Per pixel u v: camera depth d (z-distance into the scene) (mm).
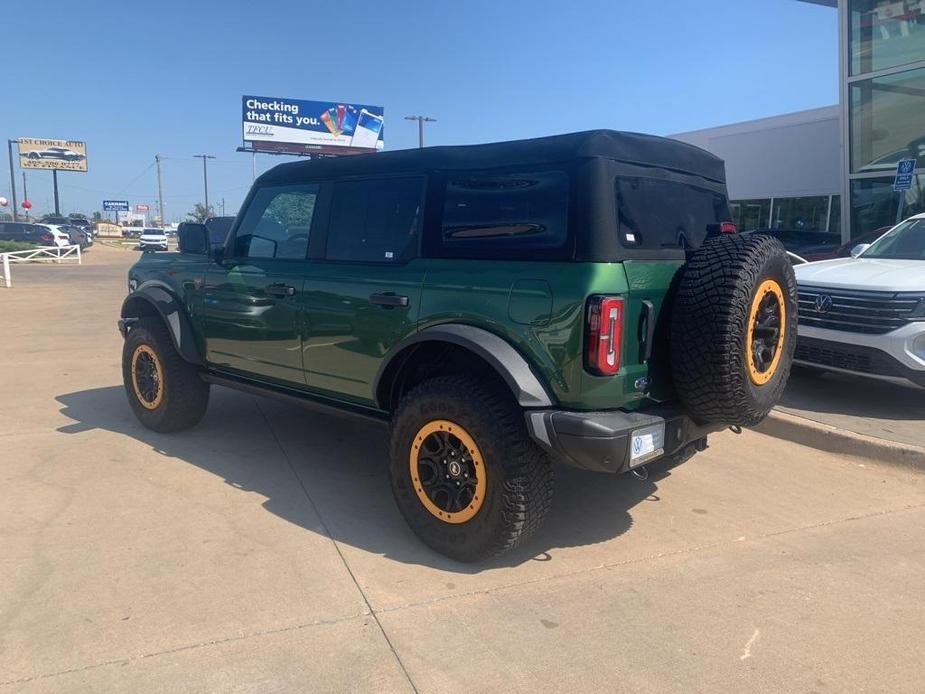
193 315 5461
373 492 4730
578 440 3303
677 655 2992
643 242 3645
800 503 4648
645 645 3059
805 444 5824
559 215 3477
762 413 3734
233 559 3762
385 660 2934
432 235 3951
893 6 14062
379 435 5957
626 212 3545
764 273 3525
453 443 3705
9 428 5992
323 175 4586
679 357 3500
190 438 5777
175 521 4215
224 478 4922
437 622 3215
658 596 3467
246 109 54594
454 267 3777
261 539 4004
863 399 6750
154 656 2932
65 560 3713
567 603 3391
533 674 2857
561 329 3348
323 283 4402
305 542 3980
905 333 5859
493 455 3488
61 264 29625
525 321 3457
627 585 3570
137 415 5996
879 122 14891
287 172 4859
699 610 3344
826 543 4070
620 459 3344
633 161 3654
